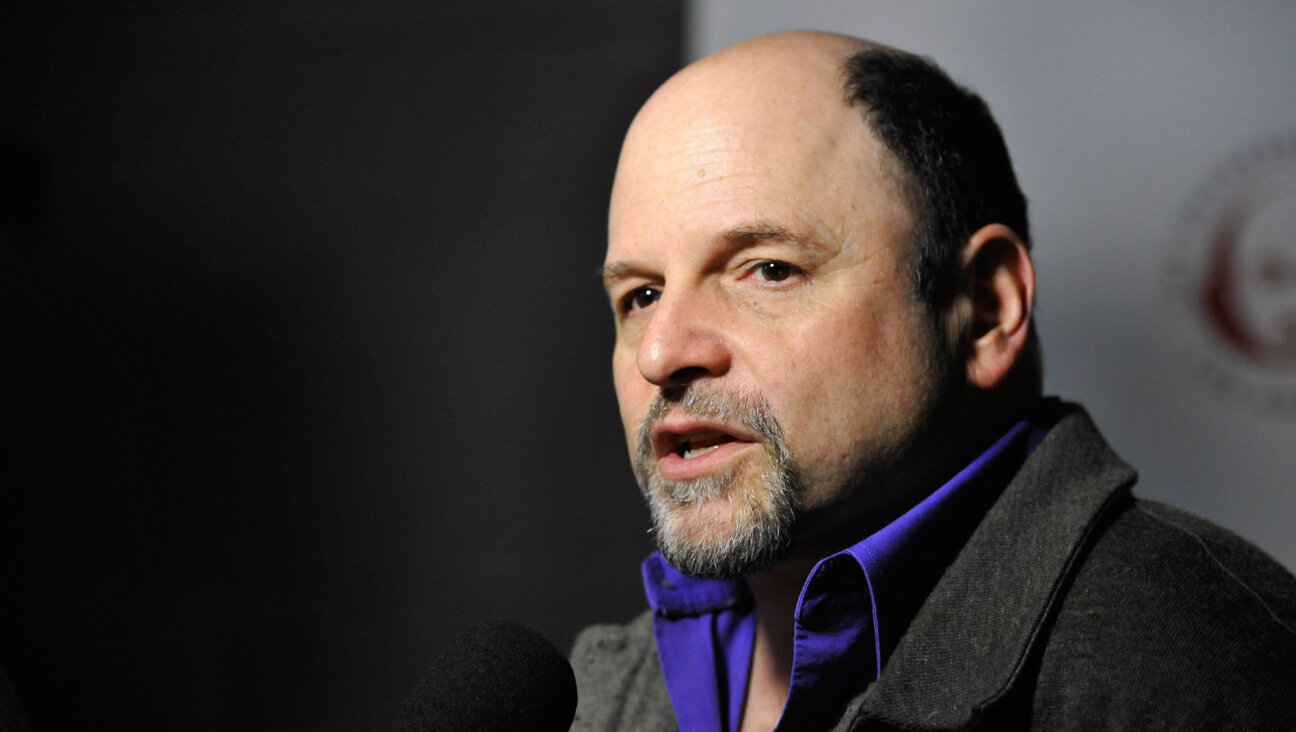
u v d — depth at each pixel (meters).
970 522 3.08
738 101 3.05
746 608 3.52
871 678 3.00
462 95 10.40
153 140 11.23
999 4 7.60
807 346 2.90
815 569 2.90
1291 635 2.57
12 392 11.48
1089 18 7.50
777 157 2.96
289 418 10.89
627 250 3.12
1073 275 7.53
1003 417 3.27
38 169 11.30
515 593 10.12
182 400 11.20
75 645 11.13
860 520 3.09
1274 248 7.25
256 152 11.01
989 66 7.62
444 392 10.45
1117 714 2.50
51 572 11.34
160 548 11.19
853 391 2.93
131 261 11.28
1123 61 7.47
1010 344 3.22
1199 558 2.73
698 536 2.92
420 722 2.54
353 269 10.73
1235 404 7.34
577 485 10.14
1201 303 7.38
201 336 11.17
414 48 10.51
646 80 10.00
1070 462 3.02
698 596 3.51
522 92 10.27
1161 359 7.43
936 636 2.75
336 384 10.77
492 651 2.64
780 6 7.82
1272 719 2.42
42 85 11.30
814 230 2.93
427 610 10.32
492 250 10.37
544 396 10.25
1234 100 7.34
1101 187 7.52
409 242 10.59
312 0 10.77
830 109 3.06
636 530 10.00
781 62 3.14
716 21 7.91
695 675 3.45
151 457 11.23
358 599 10.53
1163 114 7.43
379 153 10.63
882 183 3.04
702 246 2.96
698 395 2.94
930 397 3.04
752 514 2.88
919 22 7.68
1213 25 7.36
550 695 2.64
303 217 10.85
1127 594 2.66
